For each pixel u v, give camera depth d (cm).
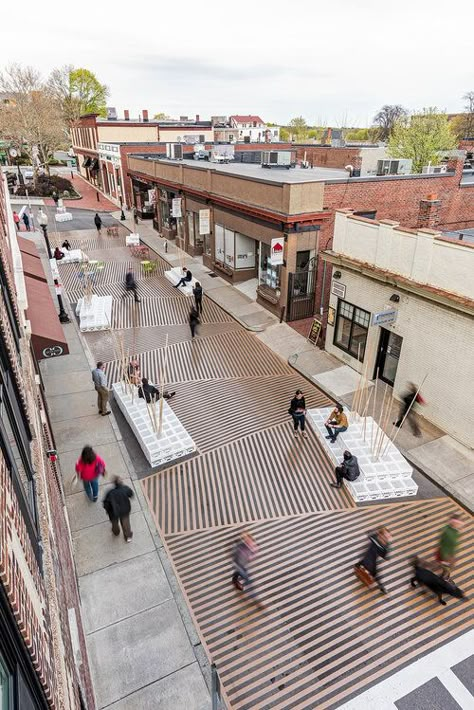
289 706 692
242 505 1078
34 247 2189
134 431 1305
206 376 1678
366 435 1292
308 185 1902
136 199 4419
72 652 565
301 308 2114
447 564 845
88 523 1022
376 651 765
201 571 913
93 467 1019
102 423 1374
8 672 229
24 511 387
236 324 2136
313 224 1977
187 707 696
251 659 756
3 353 495
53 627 388
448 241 1244
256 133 8644
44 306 1498
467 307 1195
